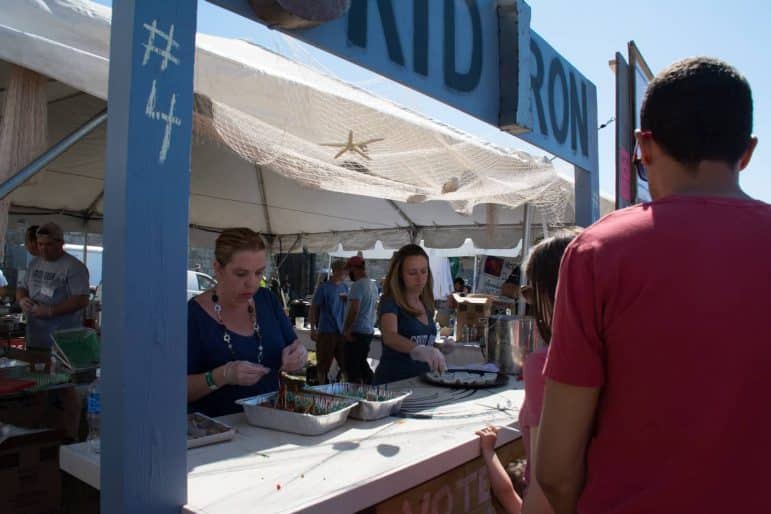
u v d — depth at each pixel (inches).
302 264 449.4
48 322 146.3
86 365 100.9
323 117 118.0
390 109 132.4
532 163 175.0
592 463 34.5
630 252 32.6
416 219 297.0
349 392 75.1
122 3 40.4
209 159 202.2
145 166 40.3
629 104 125.6
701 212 33.1
